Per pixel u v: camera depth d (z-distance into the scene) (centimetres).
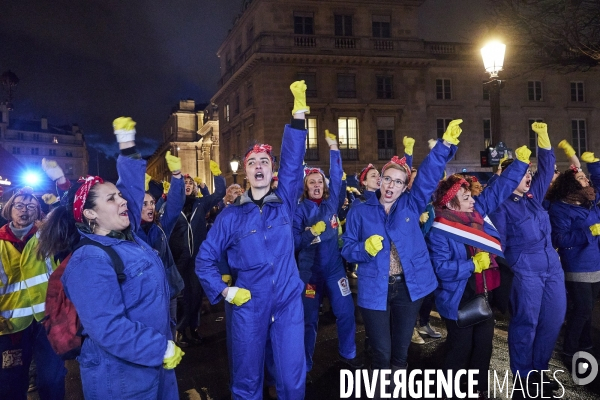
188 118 5606
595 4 850
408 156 561
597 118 3166
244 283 315
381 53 2823
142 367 227
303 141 329
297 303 320
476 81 3020
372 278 350
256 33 2809
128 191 265
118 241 233
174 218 420
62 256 295
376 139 2831
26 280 342
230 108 3316
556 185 466
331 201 474
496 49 743
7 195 380
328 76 2767
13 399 339
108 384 221
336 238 459
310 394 413
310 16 2806
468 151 2989
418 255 347
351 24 2855
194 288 560
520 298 390
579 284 442
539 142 434
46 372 338
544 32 915
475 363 369
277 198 323
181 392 430
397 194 355
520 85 3069
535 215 396
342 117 2795
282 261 316
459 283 360
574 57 963
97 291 212
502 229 392
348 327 461
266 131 2667
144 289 232
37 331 353
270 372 385
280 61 2686
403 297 350
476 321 350
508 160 432
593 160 503
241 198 329
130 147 267
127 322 216
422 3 2930
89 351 224
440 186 378
